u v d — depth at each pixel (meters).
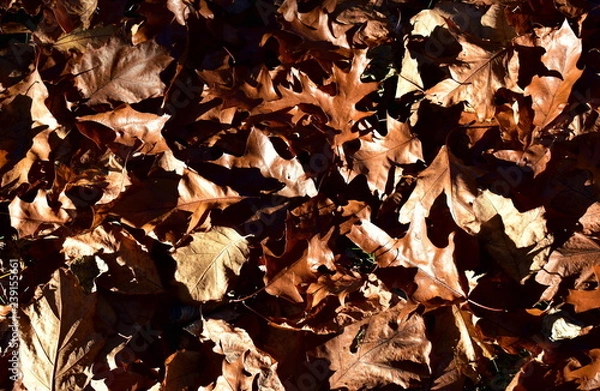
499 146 0.81
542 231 0.78
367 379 0.80
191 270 0.82
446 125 0.82
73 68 0.84
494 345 0.80
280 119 0.82
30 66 0.87
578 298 0.76
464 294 0.76
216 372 0.82
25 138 0.84
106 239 0.82
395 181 0.81
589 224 0.78
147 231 0.80
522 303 0.79
